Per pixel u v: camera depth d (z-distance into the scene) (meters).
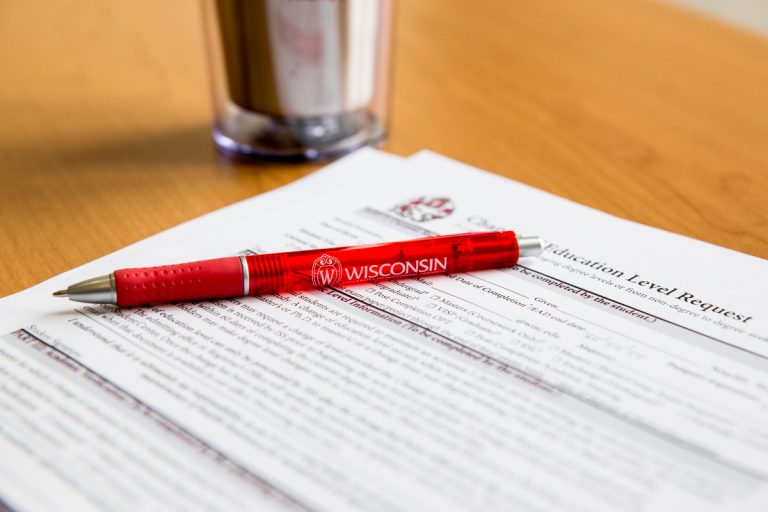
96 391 0.34
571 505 0.29
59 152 0.57
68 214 0.49
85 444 0.32
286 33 0.51
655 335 0.38
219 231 0.46
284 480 0.30
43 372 0.35
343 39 0.52
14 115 0.62
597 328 0.38
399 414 0.33
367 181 0.52
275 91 0.54
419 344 0.37
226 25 0.53
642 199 0.52
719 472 0.30
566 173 0.55
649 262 0.44
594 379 0.35
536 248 0.43
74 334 0.38
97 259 0.44
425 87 0.68
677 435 0.32
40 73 0.70
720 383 0.35
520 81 0.69
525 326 0.39
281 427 0.32
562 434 0.32
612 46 0.77
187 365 0.36
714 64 0.73
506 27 0.80
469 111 0.64
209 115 0.63
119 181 0.53
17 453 0.31
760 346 0.37
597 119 0.63
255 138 0.57
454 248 0.42
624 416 0.33
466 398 0.34
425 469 0.31
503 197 0.50
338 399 0.34
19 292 0.41
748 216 0.50
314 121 0.57
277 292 0.41
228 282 0.40
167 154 0.57
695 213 0.50
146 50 0.75
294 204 0.49
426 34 0.78
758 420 0.33
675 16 0.84
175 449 0.31
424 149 0.58
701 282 0.42
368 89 0.56
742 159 0.57
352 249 0.42
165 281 0.39
